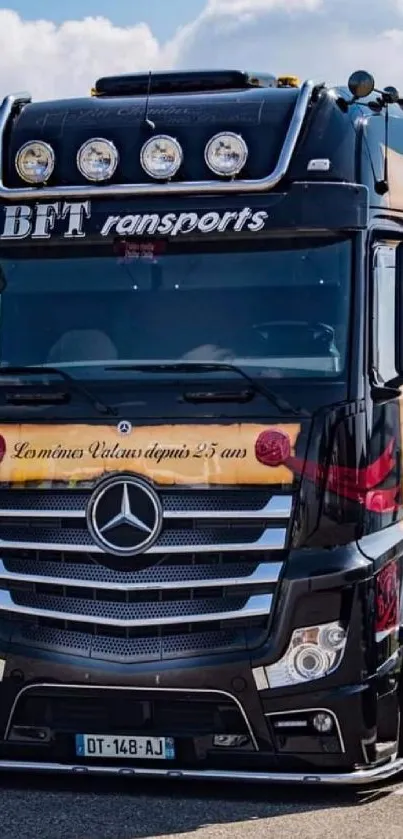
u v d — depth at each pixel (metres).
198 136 7.25
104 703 6.77
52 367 7.01
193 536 6.68
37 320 7.20
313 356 6.88
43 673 6.75
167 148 7.12
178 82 7.86
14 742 6.89
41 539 6.82
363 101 7.54
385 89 7.86
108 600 6.72
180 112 7.37
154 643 6.67
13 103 7.66
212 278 7.08
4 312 7.24
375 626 6.77
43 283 7.24
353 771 6.71
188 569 6.67
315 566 6.60
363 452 6.78
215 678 6.61
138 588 6.69
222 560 6.65
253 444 6.66
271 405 6.70
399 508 7.22
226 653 6.62
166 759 6.75
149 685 6.64
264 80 8.05
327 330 6.90
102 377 6.93
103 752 6.81
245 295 7.03
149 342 7.05
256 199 7.04
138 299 7.13
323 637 6.61
